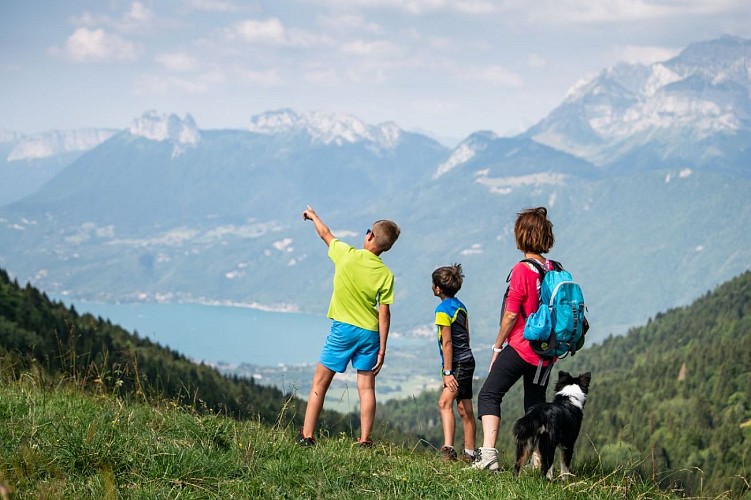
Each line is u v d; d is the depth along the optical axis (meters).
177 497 6.16
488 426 7.38
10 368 8.66
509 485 6.73
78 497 6.04
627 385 127.06
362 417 7.70
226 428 7.38
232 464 6.68
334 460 6.95
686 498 7.15
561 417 7.06
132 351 8.59
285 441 7.32
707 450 89.12
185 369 47.66
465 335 8.20
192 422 7.43
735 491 7.17
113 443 6.67
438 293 8.29
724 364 115.12
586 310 7.35
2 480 5.94
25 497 5.88
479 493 6.57
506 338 7.45
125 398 8.08
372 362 7.68
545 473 6.98
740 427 97.25
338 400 7.64
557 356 7.36
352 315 7.61
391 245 7.74
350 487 6.58
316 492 6.41
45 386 8.20
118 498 6.08
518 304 7.35
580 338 7.33
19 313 54.25
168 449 6.70
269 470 6.65
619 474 7.24
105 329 57.78
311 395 7.63
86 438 6.65
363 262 7.60
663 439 94.94
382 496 6.44
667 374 123.50
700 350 125.69
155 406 7.85
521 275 7.34
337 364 7.63
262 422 7.95
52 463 6.37
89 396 8.09
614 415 106.62
